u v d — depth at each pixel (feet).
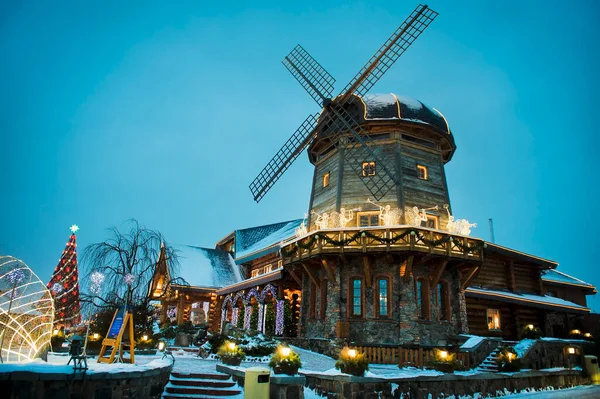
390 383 53.36
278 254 121.08
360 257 83.10
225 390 49.73
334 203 91.71
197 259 153.69
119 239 88.79
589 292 128.67
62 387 34.53
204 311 146.92
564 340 88.58
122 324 51.83
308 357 73.51
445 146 100.94
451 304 85.40
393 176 86.84
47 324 46.96
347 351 54.49
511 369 69.97
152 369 44.21
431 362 65.57
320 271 89.92
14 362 41.29
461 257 81.35
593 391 71.26
